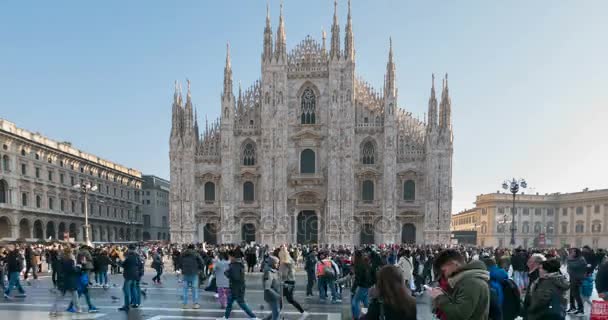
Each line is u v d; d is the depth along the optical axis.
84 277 18.39
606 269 14.03
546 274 9.49
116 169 104.06
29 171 73.75
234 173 77.56
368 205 75.19
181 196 76.75
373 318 7.35
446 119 73.19
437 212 72.06
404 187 75.25
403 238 75.56
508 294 9.73
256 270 41.81
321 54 78.00
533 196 116.81
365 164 75.88
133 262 19.12
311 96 78.19
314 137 76.38
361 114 76.88
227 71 77.56
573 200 111.56
